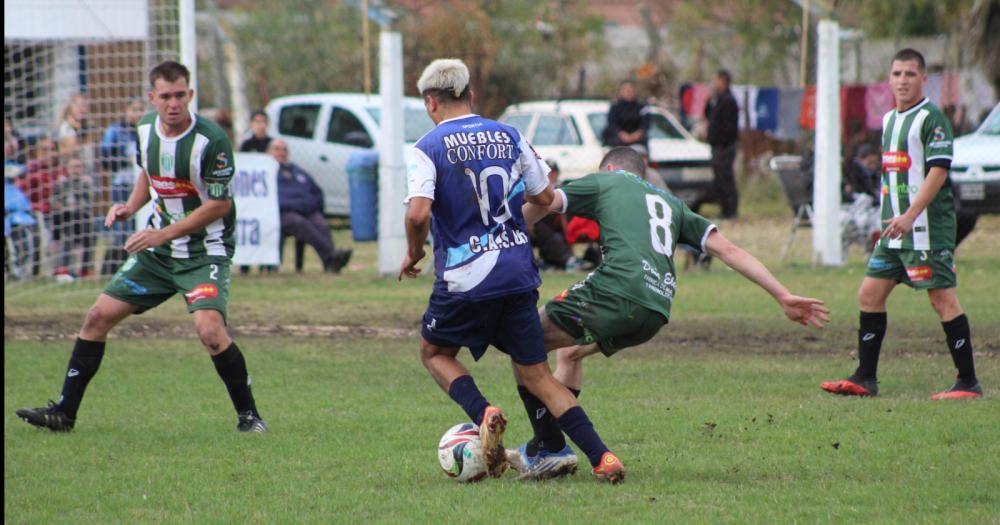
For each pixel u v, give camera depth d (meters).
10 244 44.31
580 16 89.75
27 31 39.72
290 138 62.28
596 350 17.95
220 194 20.47
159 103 20.12
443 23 81.25
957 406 22.52
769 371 26.92
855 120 63.53
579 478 17.73
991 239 57.50
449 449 17.53
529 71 83.62
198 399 24.23
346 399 24.11
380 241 46.41
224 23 86.06
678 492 16.69
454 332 16.81
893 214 23.62
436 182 16.47
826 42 46.84
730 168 65.94
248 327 33.91
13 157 44.66
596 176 17.97
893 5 75.56
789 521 15.13
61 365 27.98
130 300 21.00
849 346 30.50
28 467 18.64
